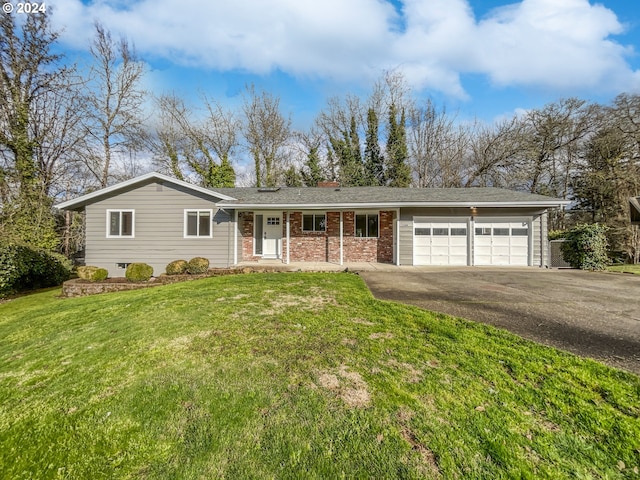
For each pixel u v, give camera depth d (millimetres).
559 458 2010
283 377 3049
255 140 25516
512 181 22766
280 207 12195
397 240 12484
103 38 18594
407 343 3750
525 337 3945
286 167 26797
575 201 21453
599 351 3508
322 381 2947
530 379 2885
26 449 2311
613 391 2662
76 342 4391
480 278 8969
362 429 2285
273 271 10938
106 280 10188
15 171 15203
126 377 3238
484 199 12117
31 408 2814
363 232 13820
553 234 15555
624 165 17750
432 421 2348
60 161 17266
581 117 20812
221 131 25328
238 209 12672
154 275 12438
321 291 6566
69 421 2590
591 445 2107
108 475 2027
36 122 16250
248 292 6574
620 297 6305
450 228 12430
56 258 12547
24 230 13867
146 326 4723
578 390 2691
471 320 4641
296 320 4668
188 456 2125
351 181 25125
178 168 24141
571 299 6113
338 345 3734
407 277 9148
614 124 19156
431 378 2939
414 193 13867
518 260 12258
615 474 1897
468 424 2309
